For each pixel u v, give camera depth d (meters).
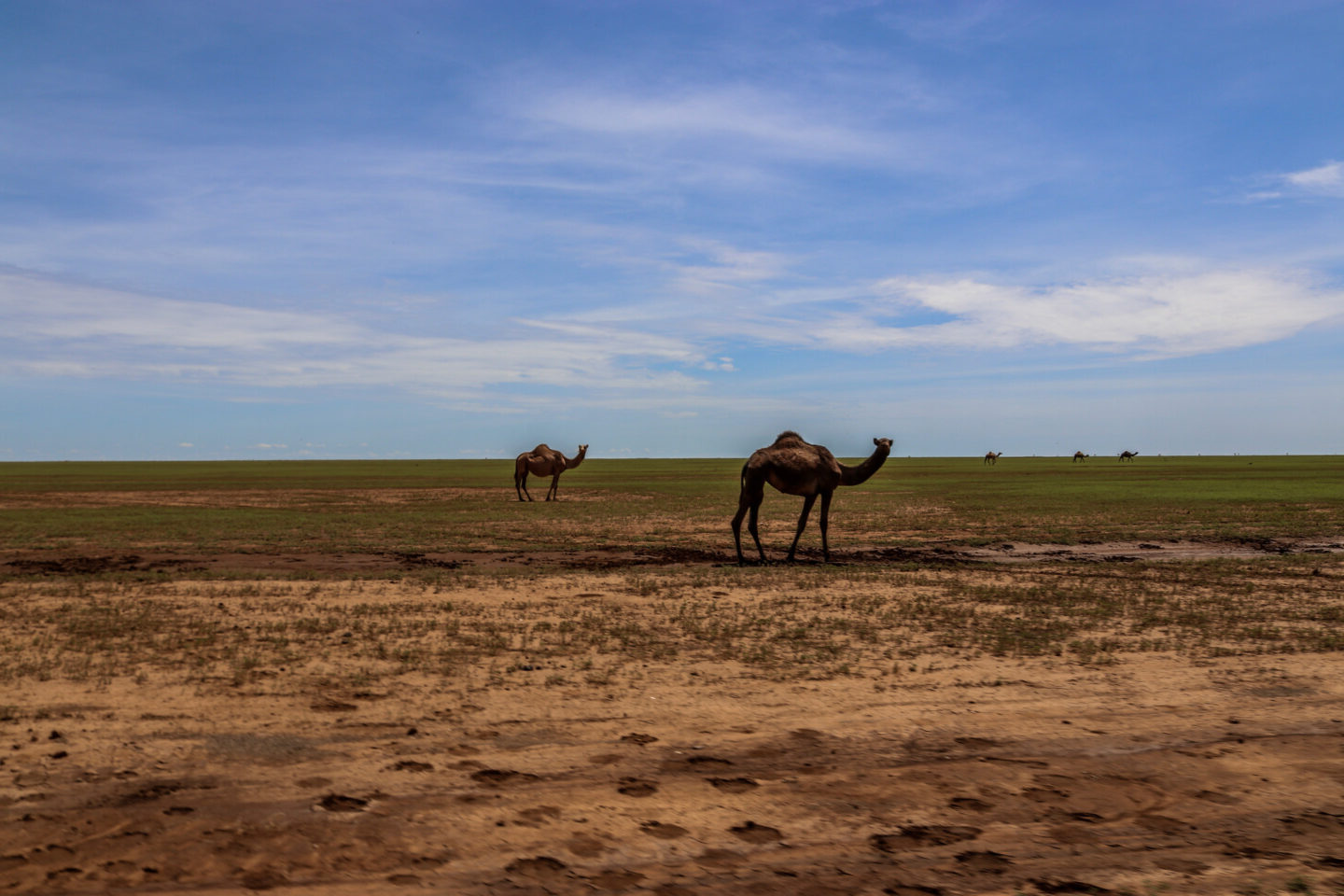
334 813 5.45
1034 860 4.81
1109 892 4.42
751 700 8.18
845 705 8.02
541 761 6.45
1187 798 5.74
